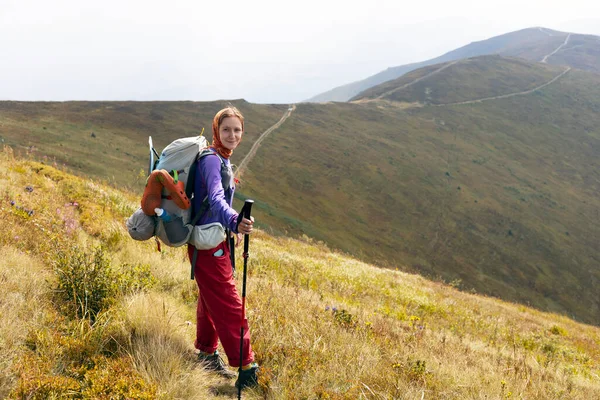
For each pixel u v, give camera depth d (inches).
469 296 1025.5
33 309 143.1
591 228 4857.3
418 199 4854.8
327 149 5482.3
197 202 127.1
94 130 4485.7
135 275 206.1
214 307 134.6
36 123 4264.3
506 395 177.8
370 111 7239.2
